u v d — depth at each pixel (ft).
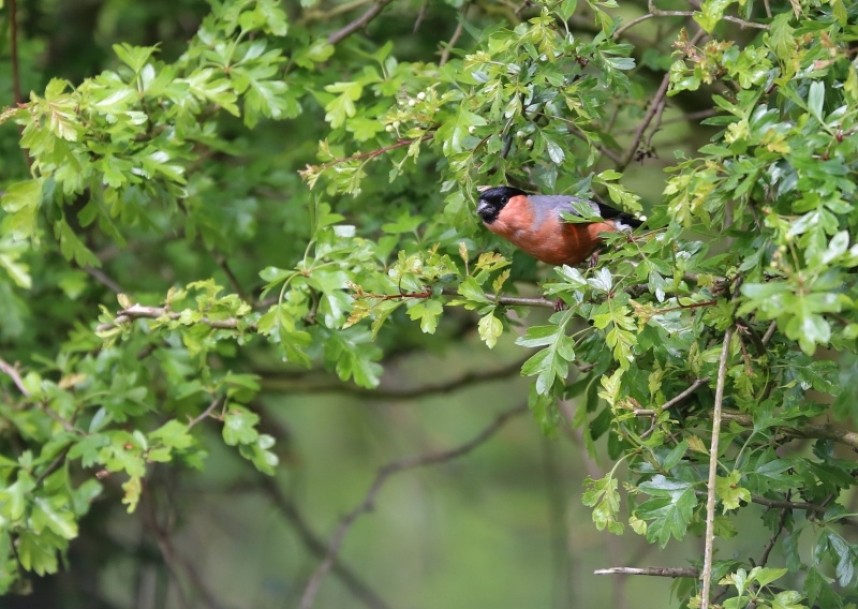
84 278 36.37
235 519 62.39
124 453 29.01
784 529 25.48
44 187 27.73
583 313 22.58
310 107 33.53
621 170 29.45
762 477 21.80
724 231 21.22
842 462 22.48
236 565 64.44
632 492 21.91
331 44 31.63
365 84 29.40
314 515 67.51
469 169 24.72
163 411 35.42
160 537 42.29
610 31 24.45
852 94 19.48
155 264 41.04
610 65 24.29
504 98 23.88
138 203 28.53
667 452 22.59
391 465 44.29
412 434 62.03
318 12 35.81
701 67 22.09
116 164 26.50
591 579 63.67
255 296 37.99
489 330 23.39
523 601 68.39
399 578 68.74
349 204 32.83
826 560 24.68
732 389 23.43
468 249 27.63
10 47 35.76
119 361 32.58
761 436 22.72
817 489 22.99
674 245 21.95
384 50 29.53
